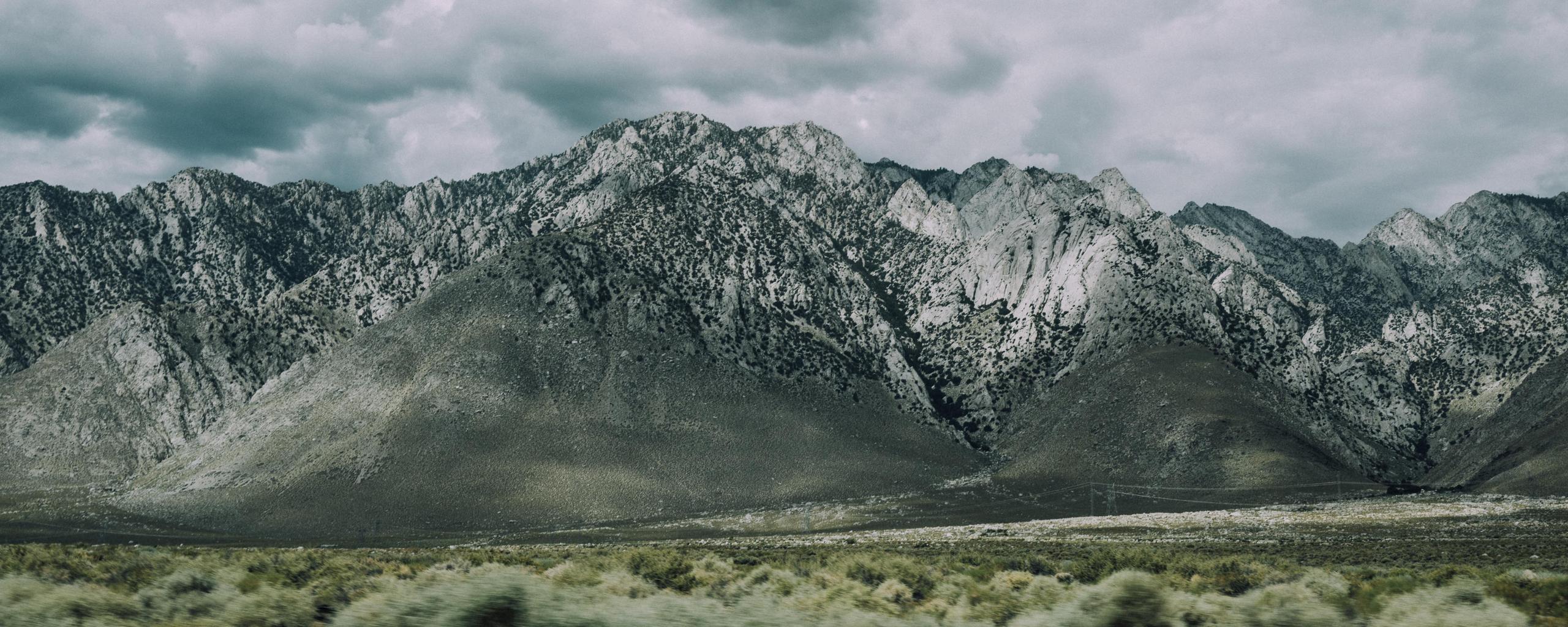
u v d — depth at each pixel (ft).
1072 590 106.22
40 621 69.31
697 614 67.05
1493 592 98.12
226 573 109.29
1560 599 91.97
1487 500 547.08
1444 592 85.25
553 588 67.41
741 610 70.08
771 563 161.68
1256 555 240.94
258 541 597.52
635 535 593.42
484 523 642.22
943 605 94.43
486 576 66.64
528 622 63.41
